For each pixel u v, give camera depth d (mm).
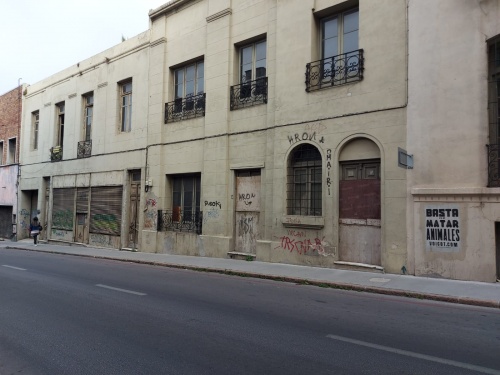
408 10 10320
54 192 24016
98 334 5711
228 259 13859
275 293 8656
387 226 10383
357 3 11555
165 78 17219
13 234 27031
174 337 5547
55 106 24469
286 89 12703
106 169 20062
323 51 12367
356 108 11133
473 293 7973
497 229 9039
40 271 12297
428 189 9703
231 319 6465
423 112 9930
